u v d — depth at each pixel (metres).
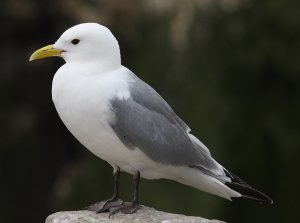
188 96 15.00
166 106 8.64
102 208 8.52
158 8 14.24
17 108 17.16
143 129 8.35
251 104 15.08
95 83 8.30
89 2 15.91
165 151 8.45
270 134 14.96
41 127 17.28
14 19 16.83
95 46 8.40
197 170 8.67
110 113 8.25
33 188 17.20
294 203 14.87
